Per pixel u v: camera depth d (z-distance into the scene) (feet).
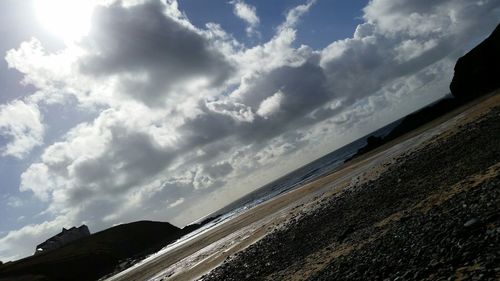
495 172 47.96
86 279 333.42
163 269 152.46
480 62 305.73
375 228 52.49
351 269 36.96
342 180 160.15
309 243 71.26
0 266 400.26
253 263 77.71
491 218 29.78
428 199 53.72
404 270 29.37
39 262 359.46
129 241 513.86
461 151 84.02
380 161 161.07
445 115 247.29
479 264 23.57
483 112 135.44
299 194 191.93
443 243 30.12
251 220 178.29
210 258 119.03
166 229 620.90
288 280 49.34
